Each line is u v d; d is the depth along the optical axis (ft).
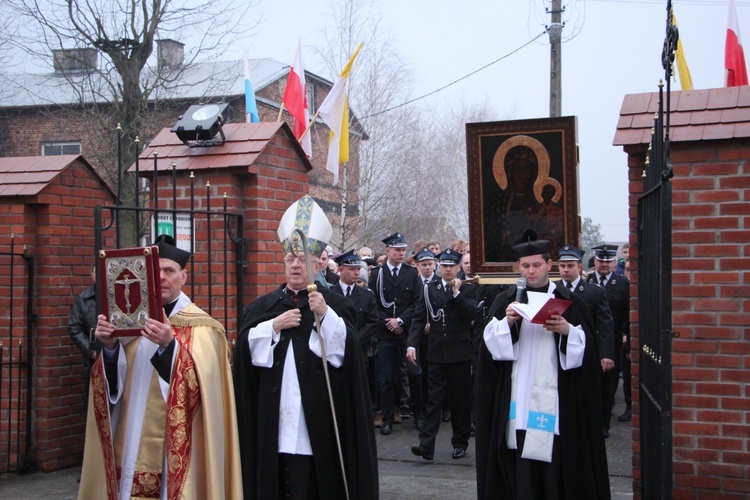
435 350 26.86
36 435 24.40
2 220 24.41
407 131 79.71
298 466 15.07
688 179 17.88
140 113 47.52
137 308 13.56
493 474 17.35
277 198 22.49
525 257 17.70
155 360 13.71
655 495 15.64
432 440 26.66
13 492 22.30
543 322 16.53
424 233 92.79
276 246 22.34
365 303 29.86
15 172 24.86
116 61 47.24
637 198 18.84
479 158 31.63
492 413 17.61
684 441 17.81
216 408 14.14
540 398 16.93
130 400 14.20
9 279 24.22
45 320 24.38
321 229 15.99
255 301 16.11
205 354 14.16
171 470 13.61
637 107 19.34
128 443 14.08
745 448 17.42
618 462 27.12
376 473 15.38
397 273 32.68
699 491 17.70
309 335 15.38
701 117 18.12
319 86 82.89
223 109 21.99
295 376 15.24
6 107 68.08
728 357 17.56
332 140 31.53
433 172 95.25
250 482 15.29
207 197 20.44
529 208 31.53
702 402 17.71
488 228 31.94
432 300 27.12
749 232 17.49
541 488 17.28
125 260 13.62
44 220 24.48
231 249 21.34
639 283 17.98
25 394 24.30
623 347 34.81
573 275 27.91
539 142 31.01
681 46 31.09
